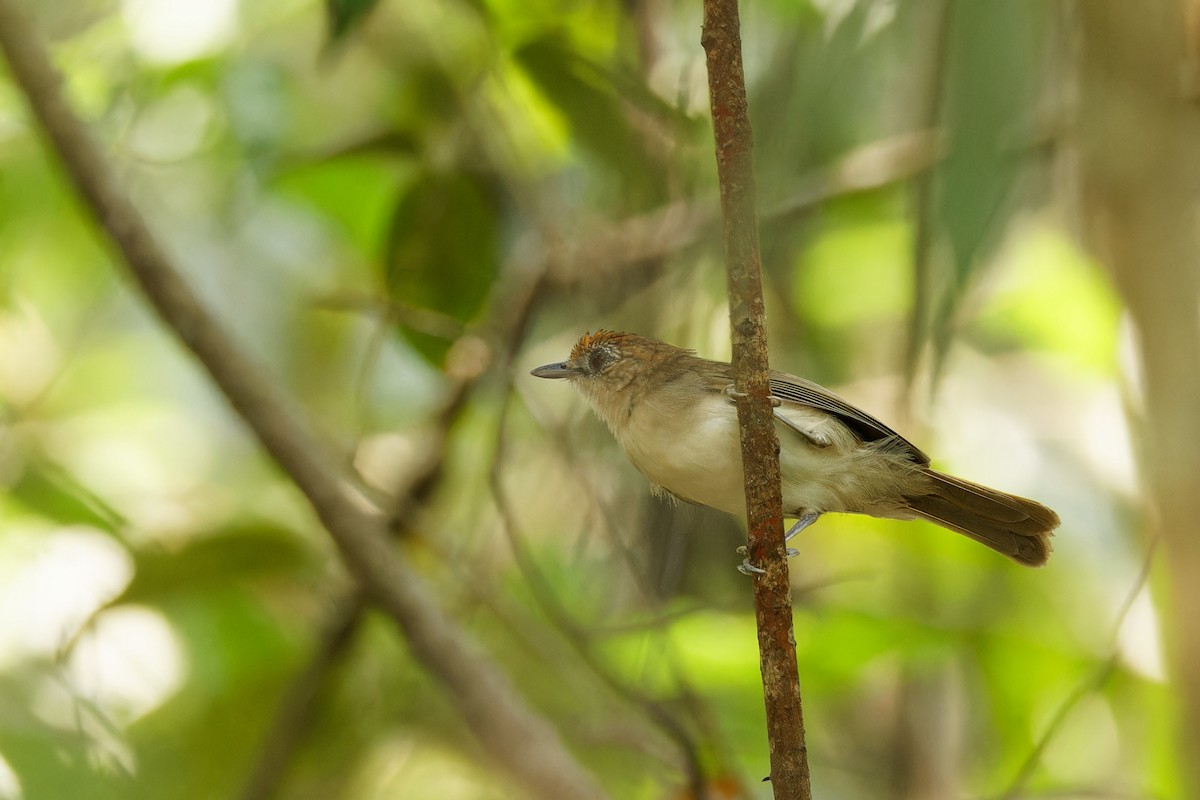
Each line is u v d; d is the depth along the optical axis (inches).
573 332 442.3
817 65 289.3
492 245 401.4
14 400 497.0
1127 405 294.2
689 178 381.1
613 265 402.0
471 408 453.1
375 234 442.6
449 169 399.9
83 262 492.7
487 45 381.7
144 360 535.2
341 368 491.2
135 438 515.2
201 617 428.8
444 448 423.8
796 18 335.0
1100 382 477.1
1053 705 421.1
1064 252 441.7
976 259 203.5
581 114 373.7
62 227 474.9
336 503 360.8
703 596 412.5
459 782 437.7
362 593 405.7
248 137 423.8
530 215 406.9
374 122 420.2
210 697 420.2
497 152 407.5
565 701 449.4
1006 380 485.1
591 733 359.3
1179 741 185.2
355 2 275.6
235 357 359.3
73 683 399.9
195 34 419.5
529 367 454.6
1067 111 261.4
